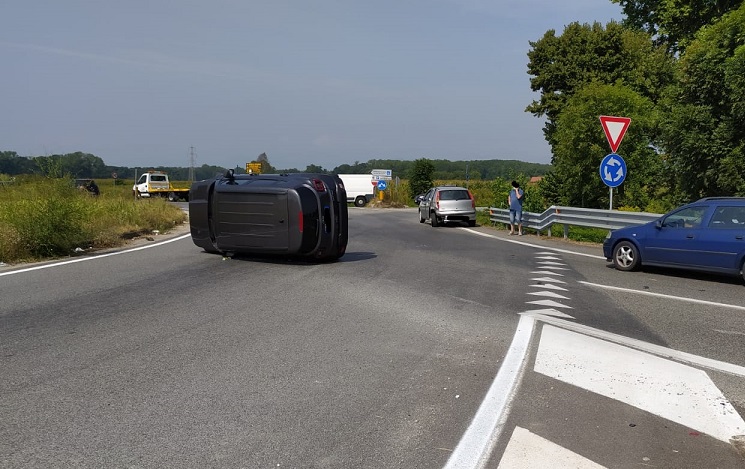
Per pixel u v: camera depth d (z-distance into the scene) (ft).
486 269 39.65
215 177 43.45
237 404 15.23
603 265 42.22
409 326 23.61
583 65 122.72
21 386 16.20
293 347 20.43
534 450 12.84
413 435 13.55
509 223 76.28
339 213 42.11
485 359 19.36
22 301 27.02
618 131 50.16
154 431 13.51
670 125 60.59
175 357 19.04
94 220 58.44
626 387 16.84
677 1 101.40
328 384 16.83
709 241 34.83
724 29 60.08
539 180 114.73
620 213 52.70
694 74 59.52
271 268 38.86
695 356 19.89
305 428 13.84
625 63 118.73
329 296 29.53
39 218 43.57
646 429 14.05
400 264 41.73
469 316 25.45
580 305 28.09
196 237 43.73
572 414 14.89
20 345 20.03
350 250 51.62
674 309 27.35
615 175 51.44
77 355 19.04
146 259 42.14
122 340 20.89
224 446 12.82
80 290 29.89
